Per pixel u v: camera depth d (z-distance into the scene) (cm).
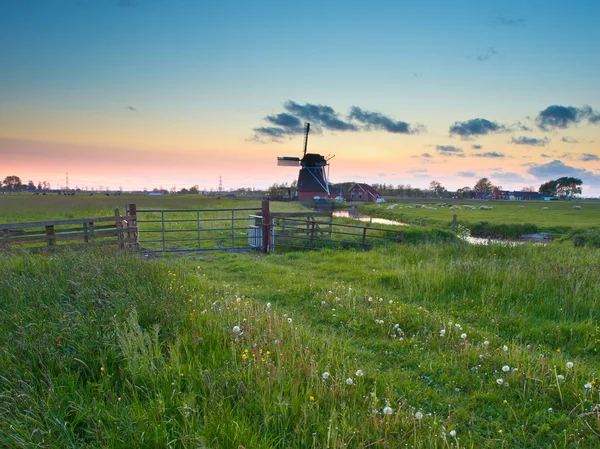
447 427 353
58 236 1165
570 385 425
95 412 334
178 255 1353
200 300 665
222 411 336
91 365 420
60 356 421
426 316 663
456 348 533
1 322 509
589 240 2300
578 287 753
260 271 1074
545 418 375
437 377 461
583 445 337
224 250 1481
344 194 10400
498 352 516
